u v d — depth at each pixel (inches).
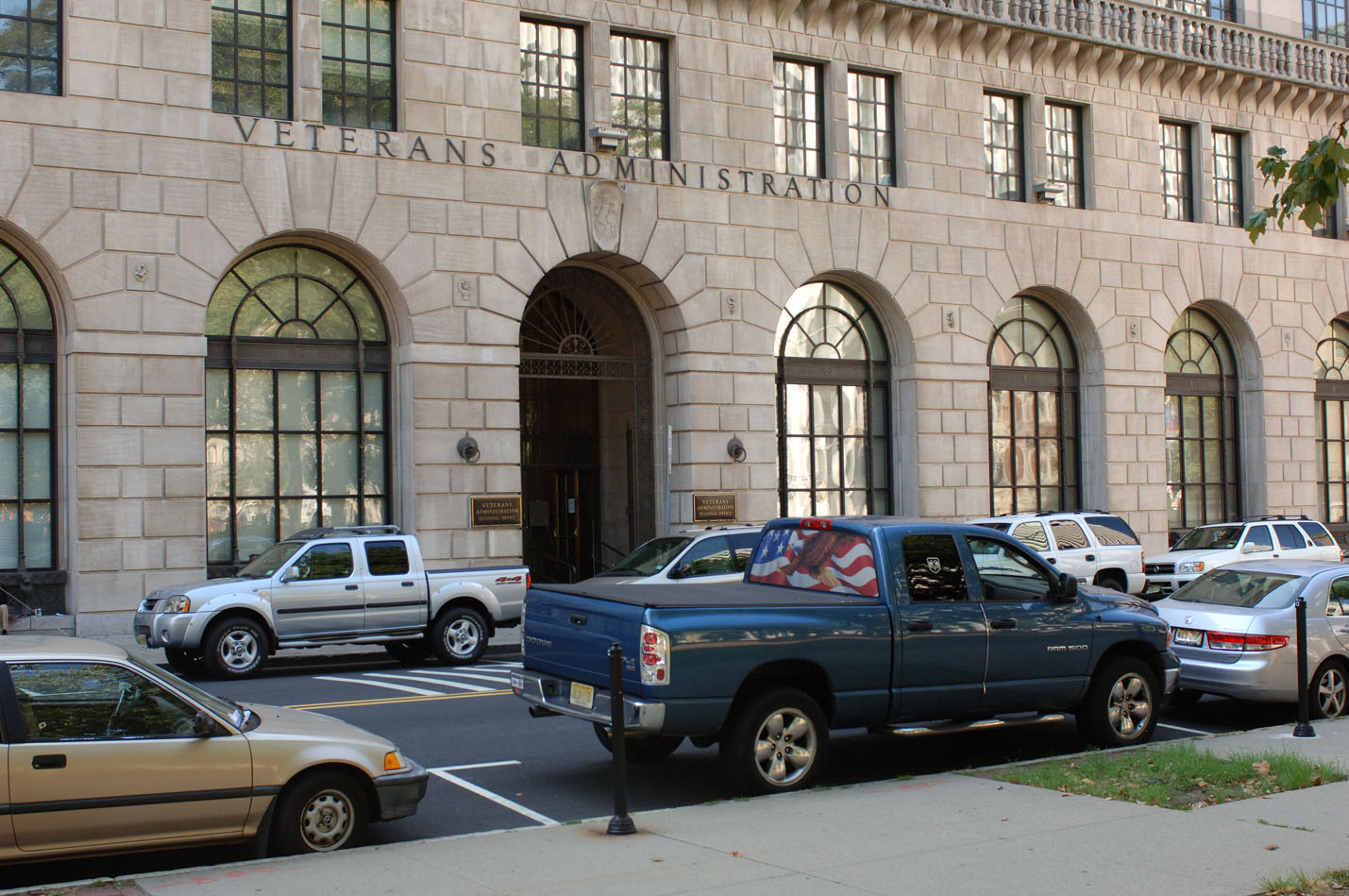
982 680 426.9
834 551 433.1
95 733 303.3
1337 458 1429.6
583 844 317.7
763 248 1039.6
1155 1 1300.4
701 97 1021.2
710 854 306.7
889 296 1105.4
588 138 976.9
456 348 913.5
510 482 929.5
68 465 799.7
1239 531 997.2
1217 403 1352.1
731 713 383.6
